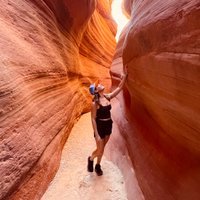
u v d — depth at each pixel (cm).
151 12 438
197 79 266
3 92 362
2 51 414
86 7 1112
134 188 488
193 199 316
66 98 779
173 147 409
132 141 614
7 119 368
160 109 425
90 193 491
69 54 982
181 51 296
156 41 388
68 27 1022
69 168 582
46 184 487
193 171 338
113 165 609
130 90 685
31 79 510
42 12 734
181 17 298
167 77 351
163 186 399
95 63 1588
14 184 352
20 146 388
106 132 536
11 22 523
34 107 490
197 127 306
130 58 618
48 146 534
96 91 544
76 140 750
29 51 543
